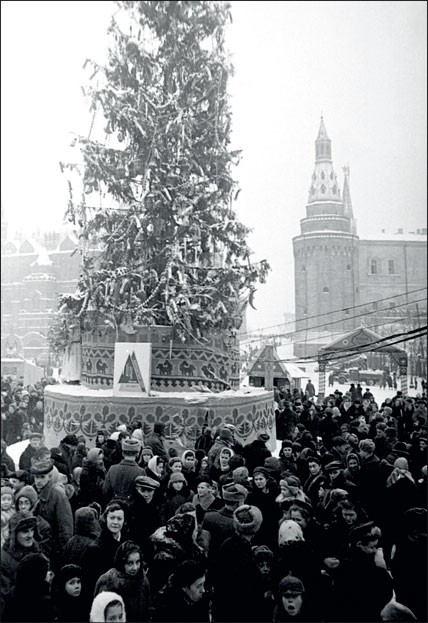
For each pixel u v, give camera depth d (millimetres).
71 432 12703
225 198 14797
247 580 4023
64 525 5156
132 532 5289
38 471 5250
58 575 4203
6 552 4320
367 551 4082
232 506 5035
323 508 5711
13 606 3793
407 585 4613
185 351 13844
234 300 14398
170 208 13695
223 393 13781
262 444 7855
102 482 6566
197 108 14797
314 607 3963
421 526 4699
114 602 3652
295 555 4168
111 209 14594
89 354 14180
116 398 12719
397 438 9625
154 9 14188
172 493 5902
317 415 11352
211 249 14852
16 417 10992
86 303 13656
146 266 14078
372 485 6164
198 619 3836
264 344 15758
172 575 3941
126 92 14016
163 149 14227
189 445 12602
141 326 13633
